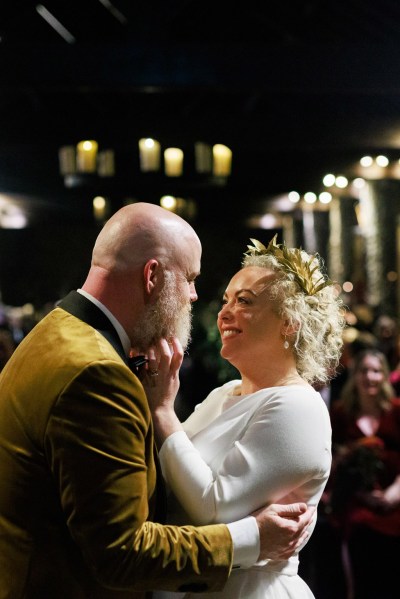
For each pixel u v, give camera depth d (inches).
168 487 82.0
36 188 536.4
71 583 71.9
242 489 78.3
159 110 458.9
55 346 73.9
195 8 448.1
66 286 796.0
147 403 74.1
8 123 383.2
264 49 331.0
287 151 465.1
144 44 326.6
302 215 676.1
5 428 73.7
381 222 502.3
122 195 464.1
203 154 377.4
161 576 71.1
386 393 178.2
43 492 71.6
